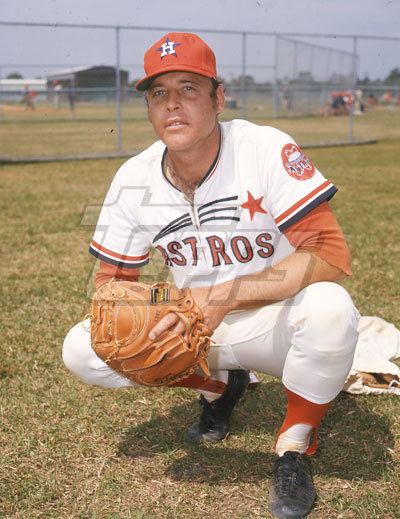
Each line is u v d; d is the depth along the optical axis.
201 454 2.28
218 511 1.97
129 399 2.67
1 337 3.28
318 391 1.95
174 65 1.84
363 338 2.98
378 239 5.27
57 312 3.63
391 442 2.33
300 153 1.99
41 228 5.80
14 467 2.19
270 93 17.72
